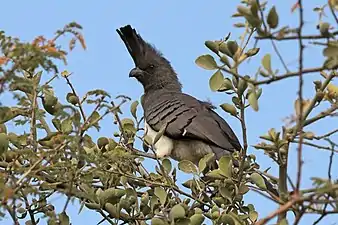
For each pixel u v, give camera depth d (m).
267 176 10.27
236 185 10.68
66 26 8.01
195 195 11.12
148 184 11.20
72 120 8.66
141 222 10.63
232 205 10.68
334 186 7.07
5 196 7.96
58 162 8.88
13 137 9.67
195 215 9.83
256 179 10.10
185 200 11.20
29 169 8.55
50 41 7.89
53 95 10.38
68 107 8.56
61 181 9.14
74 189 9.51
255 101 8.03
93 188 10.65
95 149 10.66
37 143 9.19
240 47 8.77
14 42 7.80
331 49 7.30
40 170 8.73
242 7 7.54
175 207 9.70
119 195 10.38
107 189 10.43
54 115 9.28
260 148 9.89
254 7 7.46
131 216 10.58
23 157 9.06
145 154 11.87
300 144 7.23
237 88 10.43
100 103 8.91
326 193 7.58
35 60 7.80
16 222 8.78
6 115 9.42
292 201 7.23
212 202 11.28
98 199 10.32
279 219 8.62
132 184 11.58
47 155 8.69
